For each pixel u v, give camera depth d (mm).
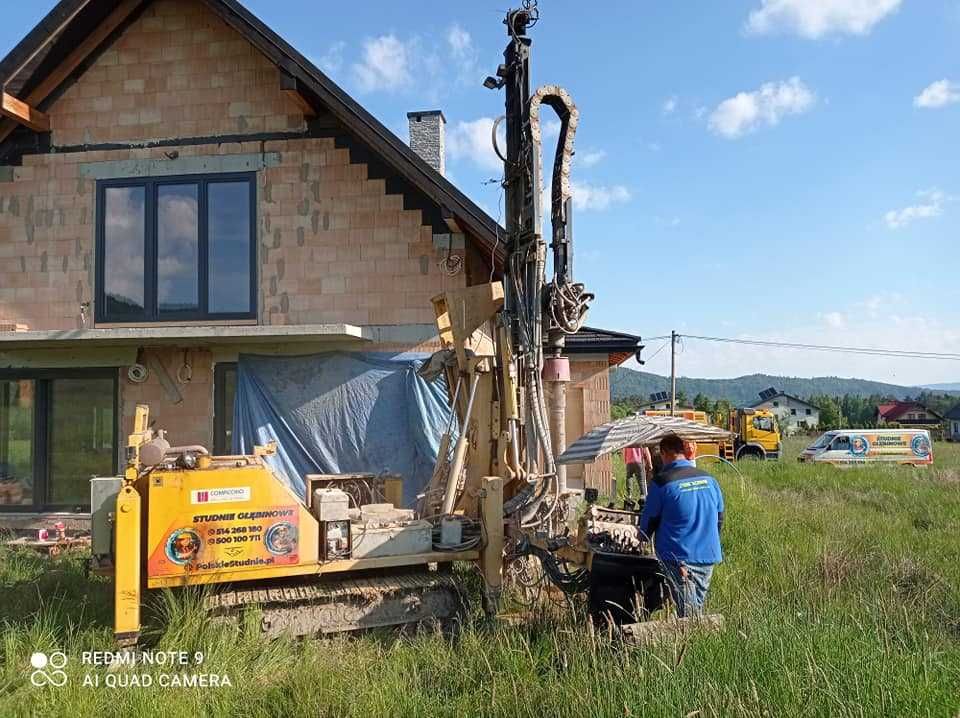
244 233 10719
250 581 5926
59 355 10617
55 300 10703
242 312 10625
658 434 5836
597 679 4336
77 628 5973
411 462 10227
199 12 10867
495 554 6234
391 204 10555
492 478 6312
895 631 5285
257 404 10297
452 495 6840
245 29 9984
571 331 6887
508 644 5219
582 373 13711
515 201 7113
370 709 4414
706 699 3906
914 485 17844
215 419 10461
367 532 6043
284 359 10398
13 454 10664
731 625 4945
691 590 5250
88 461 10586
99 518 5844
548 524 6375
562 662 4926
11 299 10742
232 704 4668
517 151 7117
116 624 5352
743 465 25312
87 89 10914
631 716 3889
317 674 4883
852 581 7078
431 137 14328
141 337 9383
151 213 10773
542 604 6137
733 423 32125
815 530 10055
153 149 10812
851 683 4051
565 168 6941
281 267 10609
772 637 4664
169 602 5504
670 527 5375
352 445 10258
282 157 10680
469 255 10594
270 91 10750
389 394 10320
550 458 6570
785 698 3939
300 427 10281
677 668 4266
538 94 6855
